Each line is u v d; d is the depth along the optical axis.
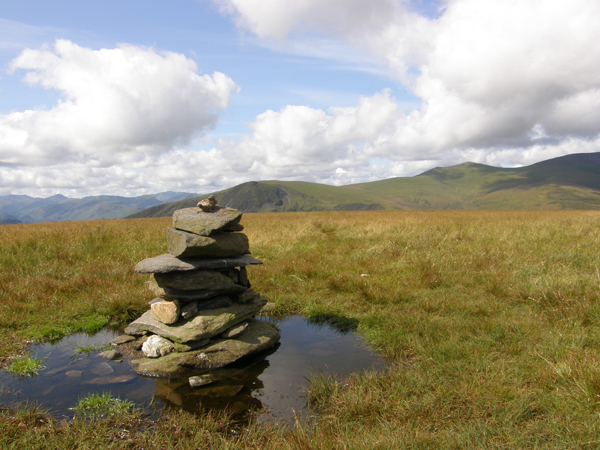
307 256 10.91
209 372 4.54
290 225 19.86
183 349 4.82
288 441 2.95
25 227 17.42
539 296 6.17
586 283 6.27
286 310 6.98
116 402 3.73
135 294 7.12
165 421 3.38
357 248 12.38
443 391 3.55
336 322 6.34
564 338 4.43
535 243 11.30
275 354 5.09
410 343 4.89
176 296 5.13
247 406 3.70
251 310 5.76
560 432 2.76
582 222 16.98
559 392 3.26
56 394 3.96
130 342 5.46
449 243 12.25
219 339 5.10
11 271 8.55
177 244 5.22
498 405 3.25
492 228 15.47
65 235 13.04
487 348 4.47
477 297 6.82
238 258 5.79
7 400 3.80
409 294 7.21
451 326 5.32
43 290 7.32
